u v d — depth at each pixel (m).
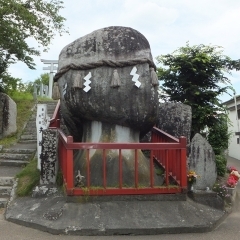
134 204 5.28
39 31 12.93
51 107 14.56
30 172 7.16
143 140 8.40
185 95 9.09
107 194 5.34
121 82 5.84
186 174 5.62
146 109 5.90
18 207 5.65
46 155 6.21
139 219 4.92
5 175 7.66
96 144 5.36
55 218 4.93
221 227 5.15
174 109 8.34
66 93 6.20
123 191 5.36
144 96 5.87
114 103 5.84
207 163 6.00
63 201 5.39
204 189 5.91
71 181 5.28
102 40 6.02
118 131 6.13
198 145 6.05
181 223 4.89
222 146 8.79
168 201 5.46
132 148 5.43
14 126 11.98
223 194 6.23
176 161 5.85
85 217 4.92
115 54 5.91
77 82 5.89
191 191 5.86
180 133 8.21
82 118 6.39
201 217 5.16
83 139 6.55
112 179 5.73
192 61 8.61
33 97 16.70
